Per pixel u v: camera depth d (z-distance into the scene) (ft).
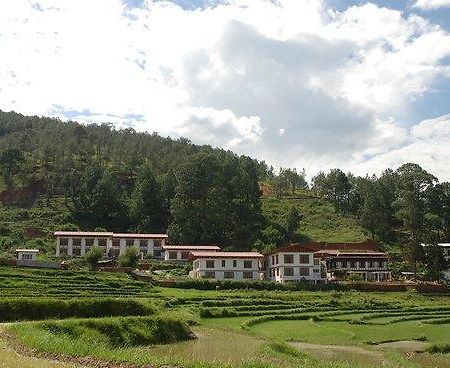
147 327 157.99
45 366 86.53
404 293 351.25
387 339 194.70
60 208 556.92
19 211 539.29
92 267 350.84
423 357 160.25
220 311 242.99
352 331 213.46
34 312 171.73
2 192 574.15
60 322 140.36
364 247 503.20
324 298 310.04
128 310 187.32
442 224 499.10
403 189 511.81
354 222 625.41
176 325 167.53
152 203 551.18
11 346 111.45
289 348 148.46
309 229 595.88
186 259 433.48
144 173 575.38
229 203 542.57
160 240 463.83
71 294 258.37
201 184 514.27
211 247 439.63
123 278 318.04
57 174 613.93
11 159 620.49
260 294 306.96
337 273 420.77
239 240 505.25
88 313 180.24
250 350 143.64
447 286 370.53
